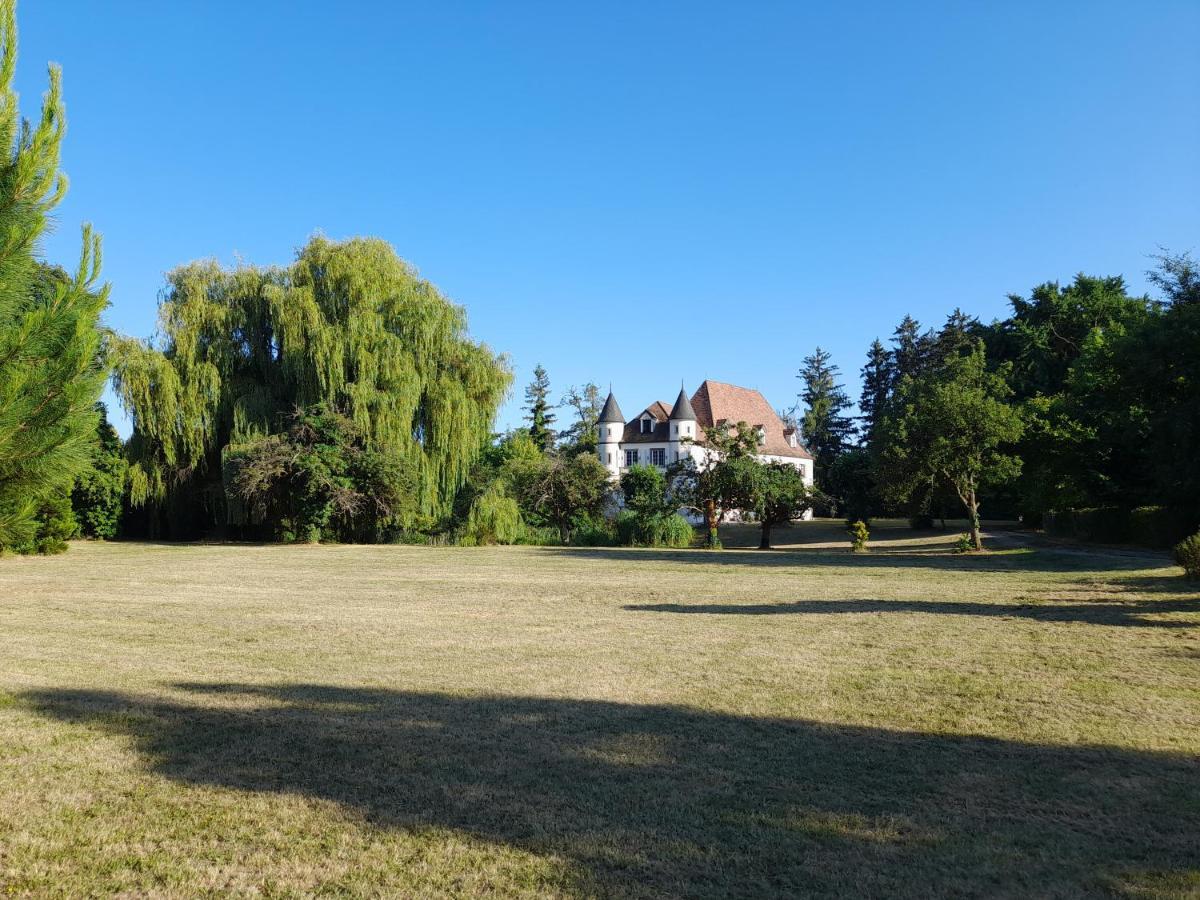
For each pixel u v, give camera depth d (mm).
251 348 35156
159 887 3664
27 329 6758
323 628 11188
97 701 6828
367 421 33531
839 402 93500
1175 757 5410
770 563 24531
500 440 50188
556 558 26656
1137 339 24516
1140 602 13453
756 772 5152
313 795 4758
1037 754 5484
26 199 6793
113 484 35312
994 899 3535
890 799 4699
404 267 36594
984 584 17344
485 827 4316
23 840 4129
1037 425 32781
